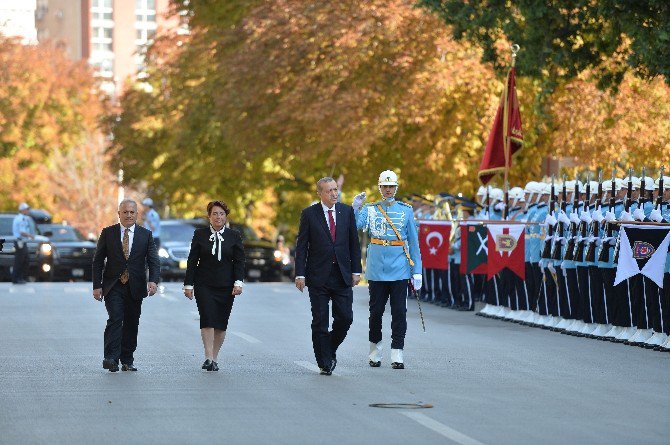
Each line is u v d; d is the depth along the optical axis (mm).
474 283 60062
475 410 27406
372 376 33500
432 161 81312
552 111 75625
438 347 41312
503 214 54906
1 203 168625
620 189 44594
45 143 174750
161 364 36312
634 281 43219
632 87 74312
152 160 118312
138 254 34875
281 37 89812
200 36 109500
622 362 37156
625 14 52438
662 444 23469
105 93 191625
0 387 31266
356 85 85062
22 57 180875
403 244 35906
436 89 78625
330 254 34281
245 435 24297
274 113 89438
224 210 35094
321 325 34000
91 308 59500
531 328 49094
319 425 25406
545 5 55656
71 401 28812
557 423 25719
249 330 47219
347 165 92688
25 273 86000
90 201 166875
